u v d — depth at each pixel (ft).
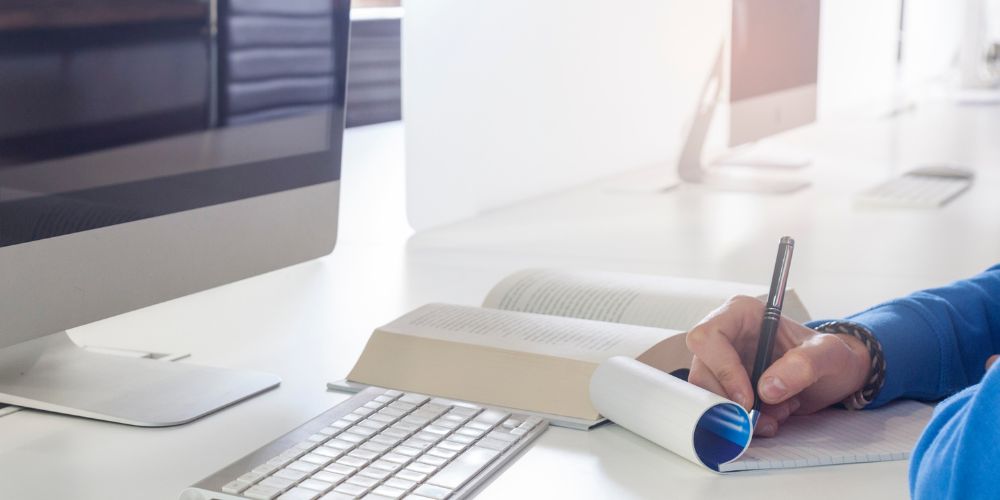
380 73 10.96
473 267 4.80
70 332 3.45
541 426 2.46
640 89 7.43
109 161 2.62
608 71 7.23
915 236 5.64
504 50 6.43
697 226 6.02
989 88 10.53
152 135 2.73
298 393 2.79
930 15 10.22
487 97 6.30
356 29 10.55
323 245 3.43
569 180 7.13
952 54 10.44
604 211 6.46
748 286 3.34
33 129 2.43
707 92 7.29
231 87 3.00
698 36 7.25
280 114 3.18
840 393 2.51
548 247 5.36
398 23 11.25
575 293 3.30
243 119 3.04
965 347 2.79
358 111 10.62
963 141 8.82
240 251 3.08
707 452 2.26
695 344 2.39
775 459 2.24
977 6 10.30
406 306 3.92
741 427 2.25
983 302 2.92
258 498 1.97
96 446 2.39
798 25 7.79
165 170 2.79
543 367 2.62
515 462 2.27
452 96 5.99
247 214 3.09
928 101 10.57
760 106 7.33
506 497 2.07
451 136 6.02
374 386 2.78
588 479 2.17
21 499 2.07
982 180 7.43
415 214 5.76
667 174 7.49
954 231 5.78
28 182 2.43
